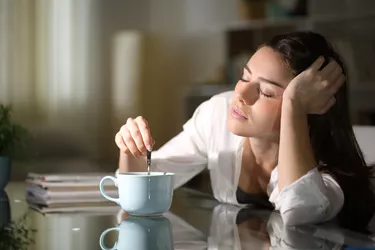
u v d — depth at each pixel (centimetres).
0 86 456
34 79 462
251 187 139
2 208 130
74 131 470
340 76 126
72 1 467
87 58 473
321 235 99
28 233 100
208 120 155
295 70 125
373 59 406
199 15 491
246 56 445
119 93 480
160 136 489
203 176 171
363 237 98
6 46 456
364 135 166
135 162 140
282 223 112
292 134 120
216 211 128
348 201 130
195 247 87
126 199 114
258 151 137
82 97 471
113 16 477
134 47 482
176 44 491
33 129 460
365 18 414
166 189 115
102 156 475
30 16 459
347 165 134
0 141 152
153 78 487
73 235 97
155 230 101
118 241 92
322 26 428
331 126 133
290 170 117
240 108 128
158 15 487
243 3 457
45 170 453
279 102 126
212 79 470
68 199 142
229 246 88
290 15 435
